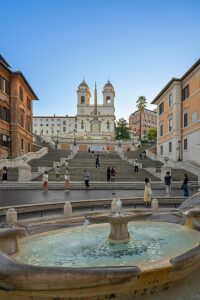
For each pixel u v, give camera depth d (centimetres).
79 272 410
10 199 1719
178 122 4053
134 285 436
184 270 487
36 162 3559
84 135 8762
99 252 654
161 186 2441
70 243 737
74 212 1327
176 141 4041
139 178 2839
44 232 863
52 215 1245
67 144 7325
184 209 1116
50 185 2339
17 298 416
